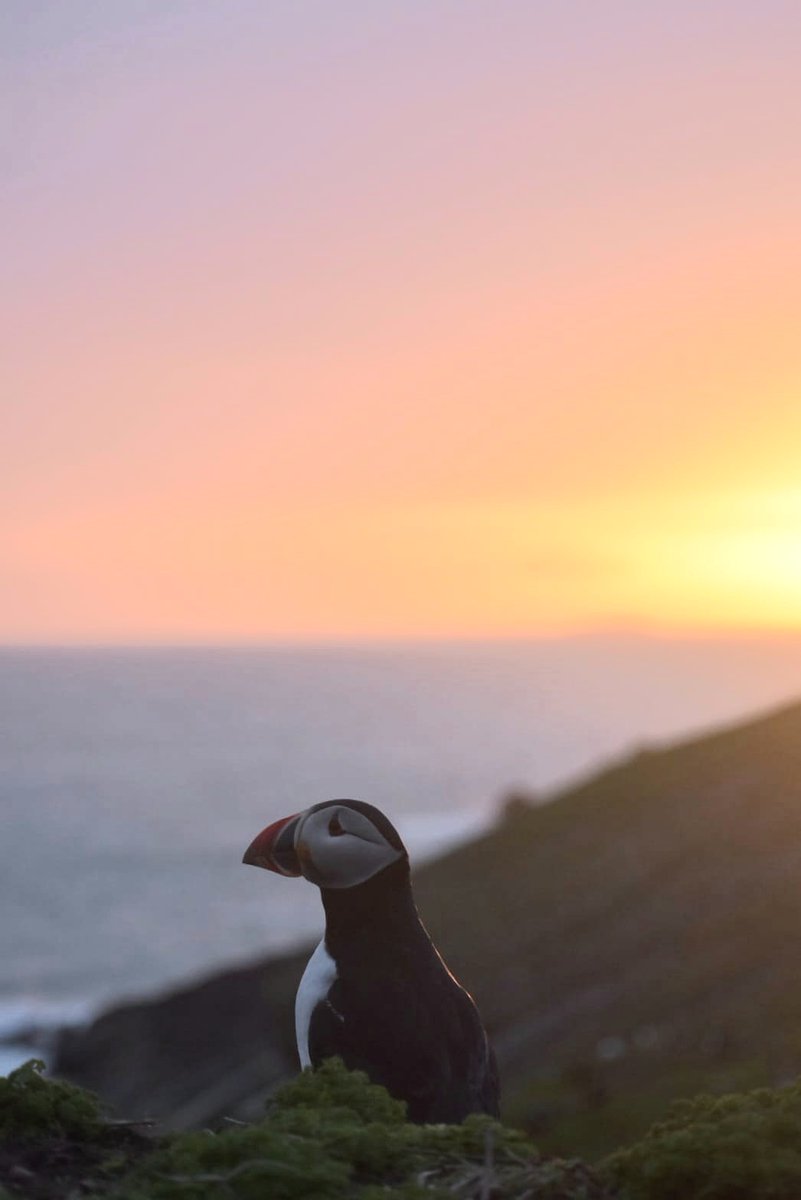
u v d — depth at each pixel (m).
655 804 51.38
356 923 6.82
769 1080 23.11
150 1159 4.79
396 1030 6.45
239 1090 42.72
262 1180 4.45
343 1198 4.48
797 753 51.03
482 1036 6.79
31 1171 4.85
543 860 50.28
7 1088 5.19
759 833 44.19
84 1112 5.20
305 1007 6.70
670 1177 4.58
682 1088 23.84
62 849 148.88
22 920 114.00
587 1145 22.47
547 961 40.19
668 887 42.31
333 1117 5.07
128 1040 57.53
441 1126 5.15
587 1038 31.91
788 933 33.16
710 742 56.44
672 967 34.88
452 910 48.28
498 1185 4.67
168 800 188.25
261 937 106.31
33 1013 83.38
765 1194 4.45
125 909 117.62
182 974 95.12
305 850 6.88
